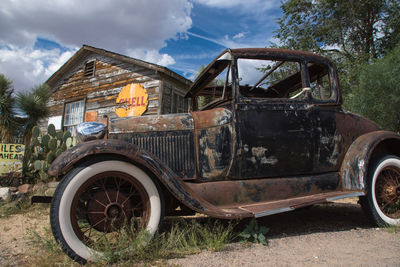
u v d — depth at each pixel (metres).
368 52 12.02
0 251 2.21
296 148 2.68
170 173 2.12
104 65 9.91
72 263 1.85
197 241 2.30
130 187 2.24
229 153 2.52
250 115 2.59
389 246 2.17
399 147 3.01
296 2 12.66
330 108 2.89
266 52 2.71
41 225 3.03
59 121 10.98
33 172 4.71
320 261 1.88
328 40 12.45
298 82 3.46
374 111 6.29
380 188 2.87
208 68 2.93
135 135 2.50
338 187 2.80
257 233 2.38
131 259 1.89
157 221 2.05
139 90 8.82
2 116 6.40
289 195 2.60
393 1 11.38
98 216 2.02
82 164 1.95
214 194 2.43
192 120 2.63
